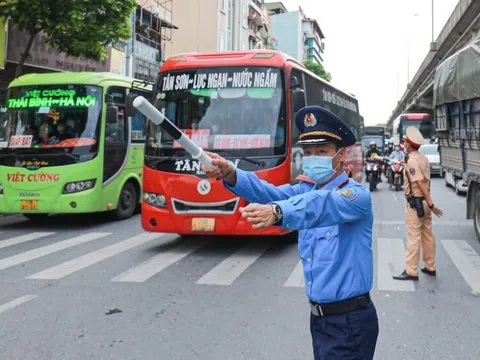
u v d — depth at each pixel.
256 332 4.41
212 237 9.12
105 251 7.94
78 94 10.09
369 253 2.28
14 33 14.34
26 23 11.95
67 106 10.06
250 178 2.31
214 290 5.75
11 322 4.71
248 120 7.61
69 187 9.70
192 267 6.87
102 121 10.16
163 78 8.07
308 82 9.52
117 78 10.95
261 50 8.05
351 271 2.21
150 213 7.69
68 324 4.65
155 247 8.25
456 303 5.24
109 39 12.95
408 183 6.19
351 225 2.23
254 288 5.83
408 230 6.23
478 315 4.86
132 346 4.12
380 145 34.91
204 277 6.34
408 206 6.21
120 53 20.17
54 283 6.07
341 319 2.21
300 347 4.07
